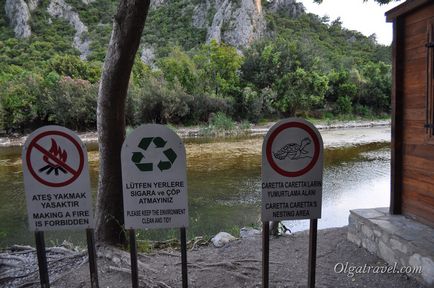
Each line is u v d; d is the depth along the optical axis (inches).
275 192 87.0
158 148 85.5
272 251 143.2
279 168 86.4
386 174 375.6
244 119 1055.6
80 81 922.1
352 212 143.3
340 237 152.7
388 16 131.6
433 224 117.5
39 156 86.1
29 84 893.8
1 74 1200.2
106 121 129.6
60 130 85.6
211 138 762.2
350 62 1692.9
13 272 124.8
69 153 86.3
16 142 770.8
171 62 1067.9
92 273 91.0
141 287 111.8
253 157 499.2
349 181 345.4
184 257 90.0
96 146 659.4
